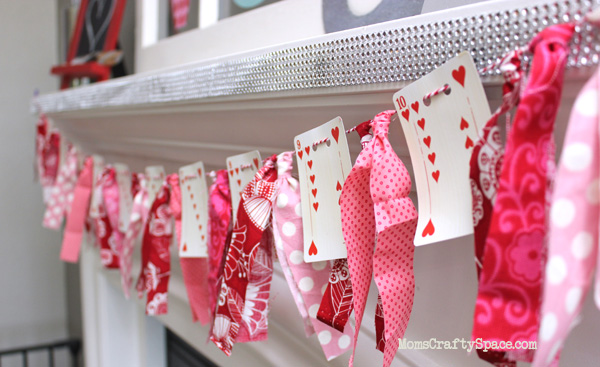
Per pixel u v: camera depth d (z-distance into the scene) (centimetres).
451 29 46
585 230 36
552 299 36
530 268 41
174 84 85
